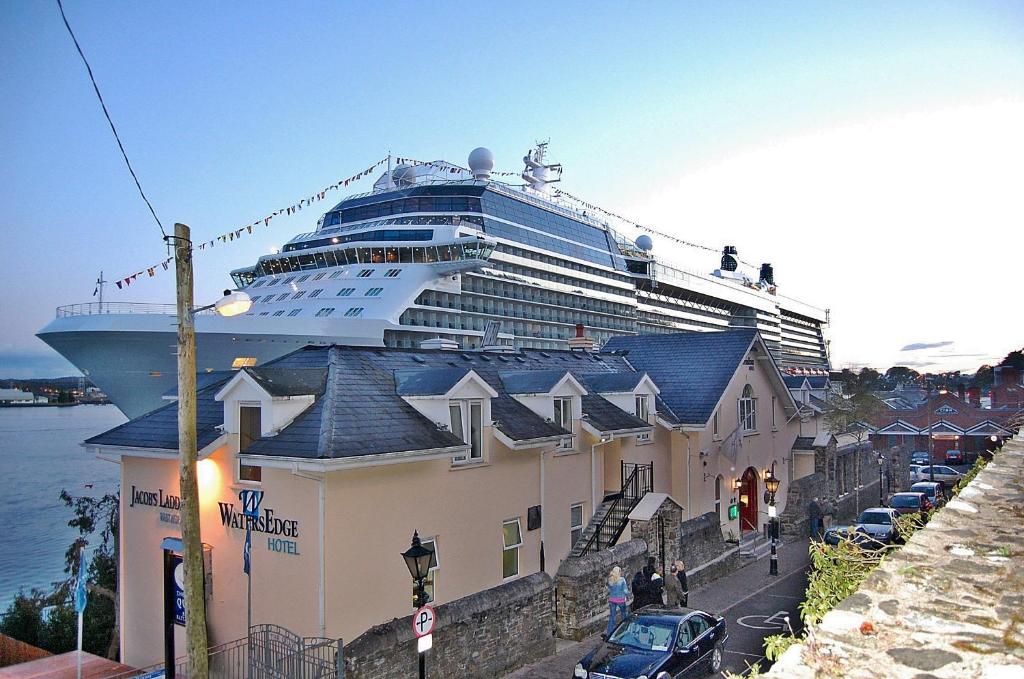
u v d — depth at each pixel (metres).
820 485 33.19
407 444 15.29
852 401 51.03
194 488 9.46
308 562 13.99
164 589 16.44
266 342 39.38
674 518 20.78
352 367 17.59
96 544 40.28
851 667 3.56
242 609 15.14
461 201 56.22
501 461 18.33
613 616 16.11
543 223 63.44
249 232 36.81
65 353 40.34
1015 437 12.14
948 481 46.41
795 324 123.69
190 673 9.38
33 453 111.69
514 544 18.66
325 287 47.34
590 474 21.81
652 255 77.56
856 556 6.50
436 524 16.28
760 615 18.78
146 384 39.94
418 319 45.84
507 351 25.05
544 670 14.86
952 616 4.11
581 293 63.22
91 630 22.14
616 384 24.48
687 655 13.14
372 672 12.16
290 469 13.94
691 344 31.36
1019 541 5.52
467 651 13.84
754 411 31.39
